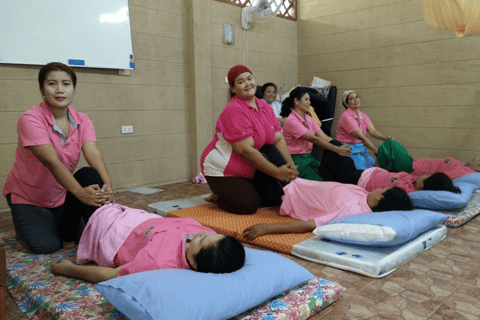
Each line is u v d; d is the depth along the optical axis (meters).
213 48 4.51
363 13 4.77
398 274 1.68
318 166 3.17
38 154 1.81
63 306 1.37
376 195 2.10
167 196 3.60
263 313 1.26
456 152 4.20
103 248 1.60
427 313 1.35
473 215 2.49
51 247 1.99
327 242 1.96
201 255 1.29
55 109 1.92
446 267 1.75
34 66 3.22
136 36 3.87
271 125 2.72
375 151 3.92
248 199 2.57
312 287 1.46
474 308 1.38
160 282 1.15
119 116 3.83
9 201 2.06
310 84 5.35
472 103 4.04
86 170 1.96
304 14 5.39
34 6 3.14
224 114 2.60
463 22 2.60
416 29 4.36
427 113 4.37
